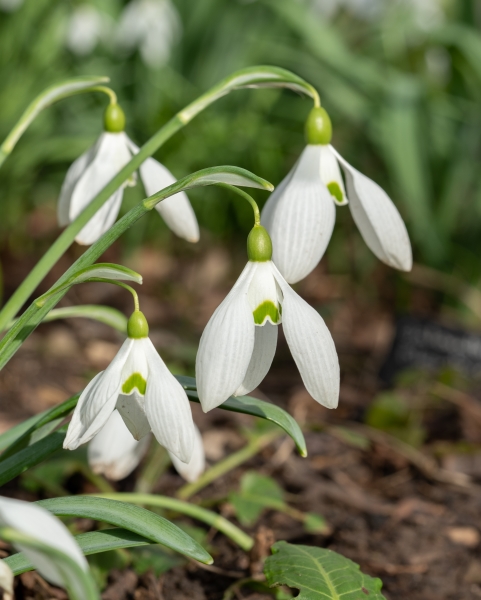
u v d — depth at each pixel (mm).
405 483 493
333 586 340
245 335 295
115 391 294
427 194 807
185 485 451
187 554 302
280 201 322
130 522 305
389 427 534
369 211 327
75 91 358
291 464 500
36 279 341
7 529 260
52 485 422
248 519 403
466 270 821
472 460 511
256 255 301
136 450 373
